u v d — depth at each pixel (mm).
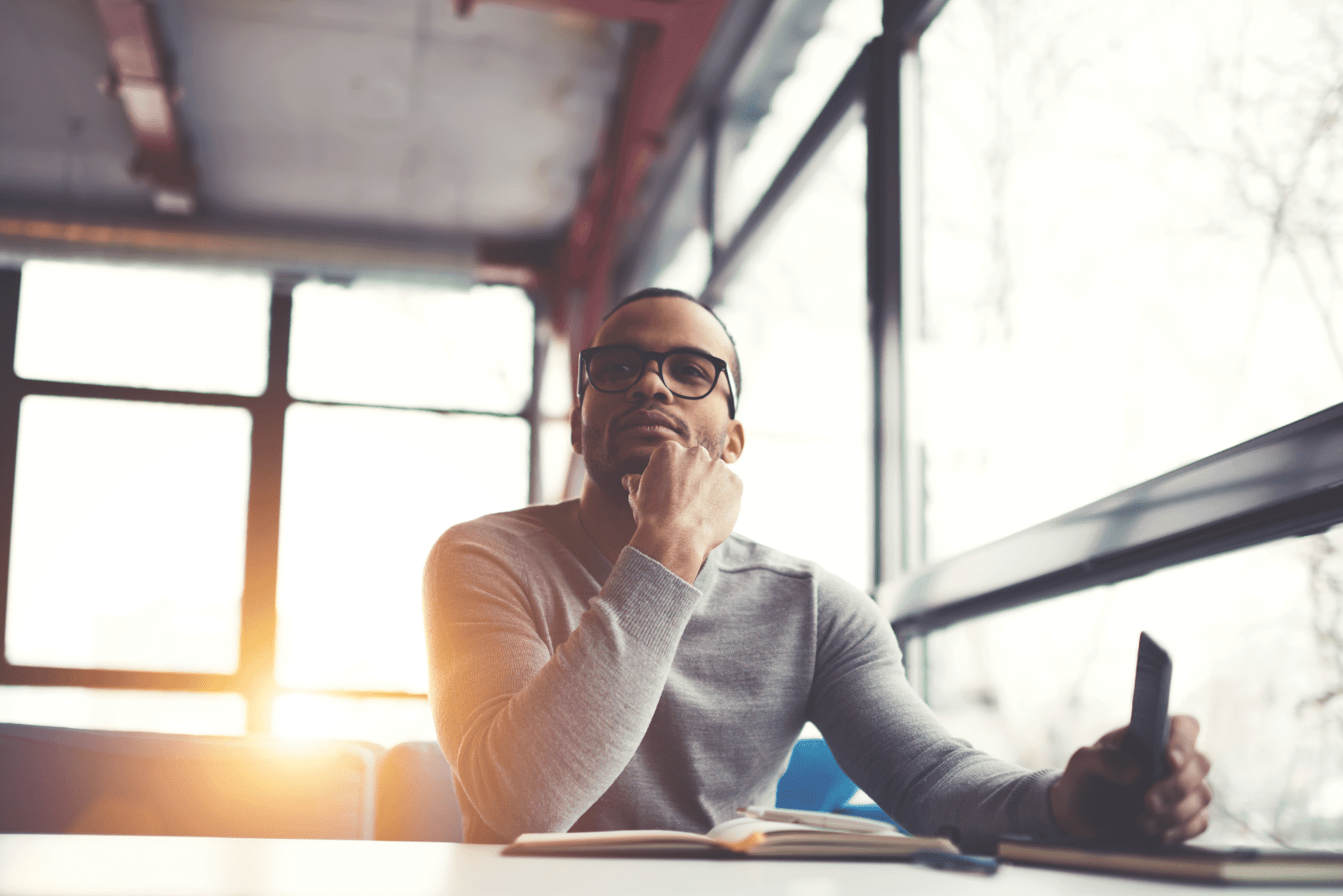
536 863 639
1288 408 1545
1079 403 2023
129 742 1202
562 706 849
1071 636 1922
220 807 1186
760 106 4223
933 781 965
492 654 993
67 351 5828
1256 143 1636
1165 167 1834
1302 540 1418
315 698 5664
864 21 3291
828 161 3367
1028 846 683
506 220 5992
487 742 872
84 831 1152
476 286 6219
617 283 6062
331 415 5961
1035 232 2215
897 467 2637
